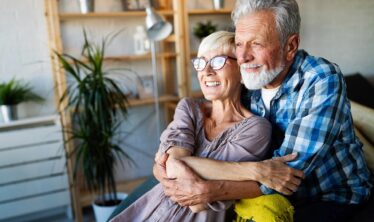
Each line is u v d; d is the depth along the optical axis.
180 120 1.36
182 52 2.83
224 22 3.26
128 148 3.08
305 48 3.56
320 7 3.53
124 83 2.96
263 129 1.26
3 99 2.40
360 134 1.70
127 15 2.80
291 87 1.28
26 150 2.44
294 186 1.13
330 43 3.66
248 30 1.19
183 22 2.80
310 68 1.25
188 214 1.25
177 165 1.20
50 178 2.53
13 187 2.44
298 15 1.22
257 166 1.12
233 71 1.31
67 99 2.53
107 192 2.51
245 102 1.49
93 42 2.82
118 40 2.90
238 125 1.30
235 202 1.21
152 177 1.84
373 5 3.76
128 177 3.13
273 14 1.17
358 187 1.40
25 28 2.58
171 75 3.14
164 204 1.30
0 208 2.42
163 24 2.40
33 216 2.73
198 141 1.34
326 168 1.32
